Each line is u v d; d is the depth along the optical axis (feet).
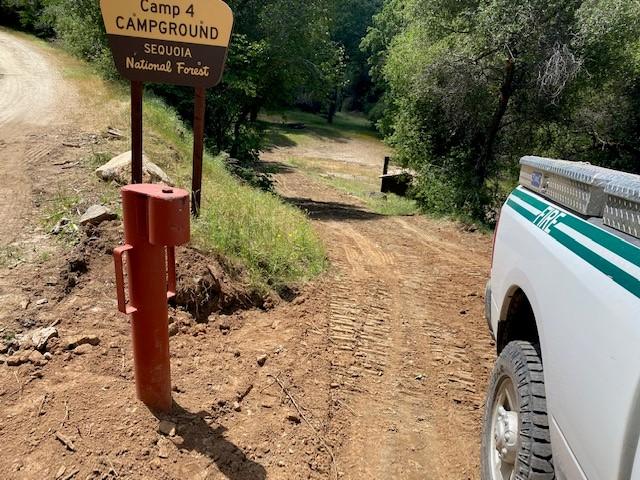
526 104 51.31
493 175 54.90
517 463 7.43
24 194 19.45
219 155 45.14
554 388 6.56
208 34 17.20
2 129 33.17
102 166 21.90
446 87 51.65
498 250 10.53
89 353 10.80
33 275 13.12
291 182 81.71
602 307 5.70
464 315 17.97
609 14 42.80
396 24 119.96
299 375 12.31
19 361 10.16
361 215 48.29
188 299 13.79
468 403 12.32
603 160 56.39
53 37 118.62
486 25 46.09
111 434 8.80
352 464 9.78
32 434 8.56
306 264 20.56
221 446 9.21
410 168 61.52
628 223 5.92
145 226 8.44
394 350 14.56
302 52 60.29
